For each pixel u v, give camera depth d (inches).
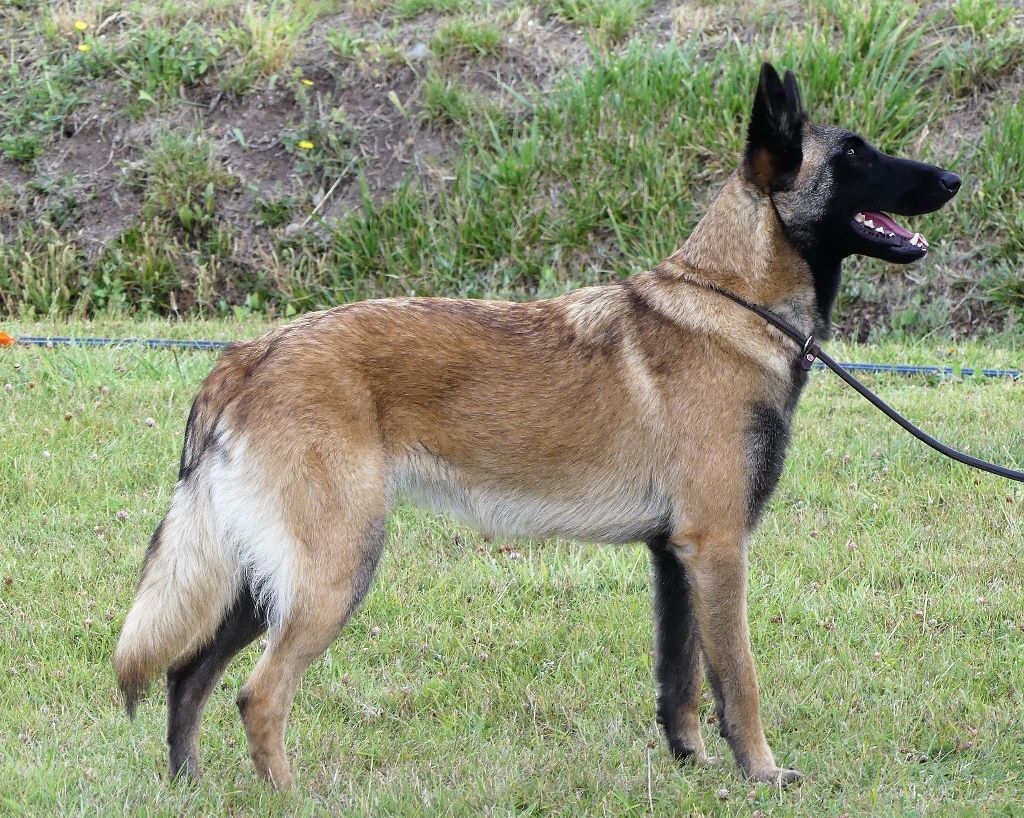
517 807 193.5
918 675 236.1
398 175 543.2
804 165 206.7
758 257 205.3
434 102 552.4
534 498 204.5
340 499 188.1
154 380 389.1
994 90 524.4
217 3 610.9
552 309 208.1
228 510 190.4
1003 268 479.8
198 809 187.3
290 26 591.5
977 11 543.5
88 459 326.6
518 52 577.3
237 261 525.0
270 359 192.9
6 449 327.3
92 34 595.5
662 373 200.4
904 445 342.0
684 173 518.3
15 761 199.0
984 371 414.3
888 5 550.3
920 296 483.8
